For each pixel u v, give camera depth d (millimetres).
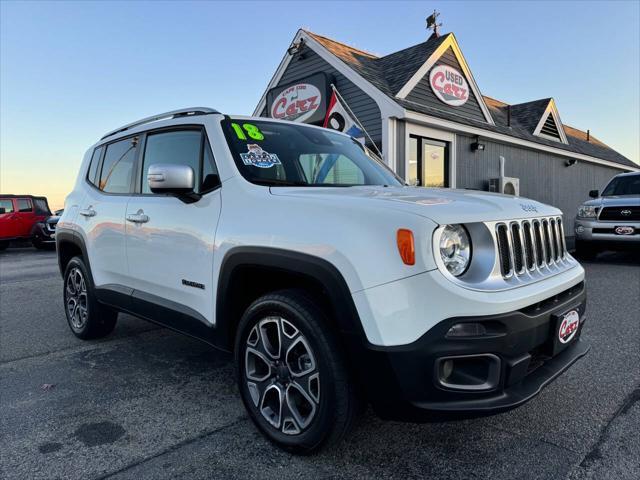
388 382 1976
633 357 3650
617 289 6191
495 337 1958
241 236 2467
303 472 2203
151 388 3227
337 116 8945
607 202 8531
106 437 2559
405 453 2352
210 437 2547
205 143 2957
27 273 9547
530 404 2877
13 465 2295
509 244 2199
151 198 3271
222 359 3820
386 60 11914
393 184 3436
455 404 1961
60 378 3430
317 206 2252
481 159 11883
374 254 1989
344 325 2049
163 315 3117
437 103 10859
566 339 2402
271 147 3033
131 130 3768
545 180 14664
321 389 2158
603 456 2295
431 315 1902
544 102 15266
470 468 2217
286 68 12086
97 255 3863
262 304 2395
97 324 4195
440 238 1966
